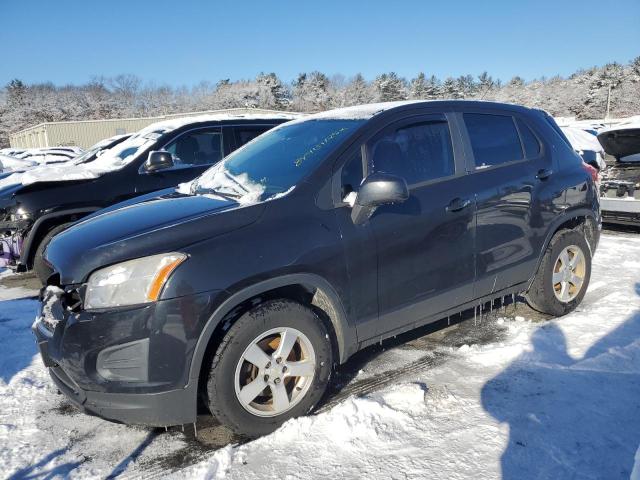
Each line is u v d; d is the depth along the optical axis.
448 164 3.51
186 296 2.46
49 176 5.53
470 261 3.52
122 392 2.46
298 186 2.93
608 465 2.39
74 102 77.69
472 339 3.90
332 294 2.89
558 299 4.14
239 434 2.71
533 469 2.39
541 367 3.33
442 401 3.00
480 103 3.87
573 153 4.35
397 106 3.45
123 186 5.73
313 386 2.87
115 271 2.49
